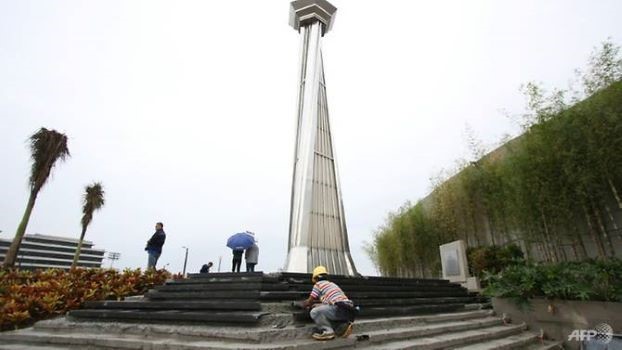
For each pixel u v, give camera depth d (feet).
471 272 33.17
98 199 56.90
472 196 38.32
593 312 18.40
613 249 24.16
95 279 26.22
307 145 44.24
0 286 23.63
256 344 11.67
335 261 39.91
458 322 20.44
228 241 30.83
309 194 41.01
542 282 20.93
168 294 19.62
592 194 23.97
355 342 13.47
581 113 23.11
